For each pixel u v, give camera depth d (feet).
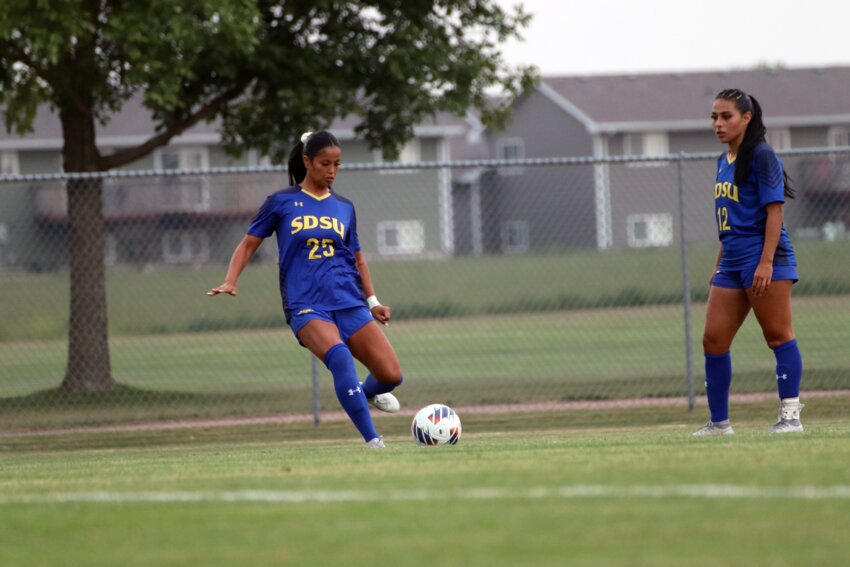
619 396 161.68
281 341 271.28
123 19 148.46
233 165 463.01
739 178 95.55
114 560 50.03
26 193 430.20
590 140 542.98
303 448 113.70
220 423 148.66
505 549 48.73
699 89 559.79
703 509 54.95
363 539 51.65
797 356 97.91
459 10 184.24
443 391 173.78
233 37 152.66
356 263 99.30
